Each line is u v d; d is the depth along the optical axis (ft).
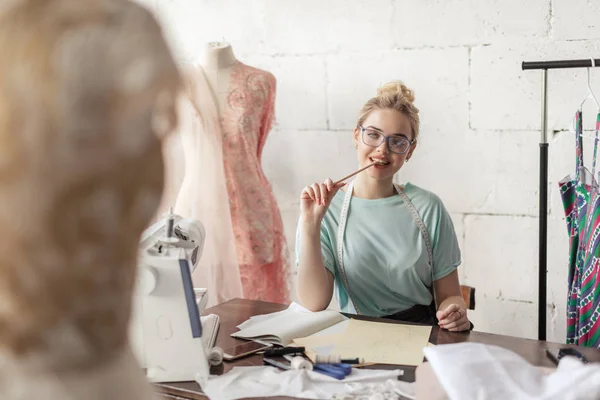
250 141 8.10
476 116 8.33
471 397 2.89
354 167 9.04
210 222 7.98
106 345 1.59
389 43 8.63
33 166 1.41
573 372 2.91
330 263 6.15
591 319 6.19
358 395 3.88
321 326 5.10
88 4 1.49
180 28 9.87
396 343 4.75
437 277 6.21
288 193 9.48
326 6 8.89
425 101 8.55
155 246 4.15
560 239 8.15
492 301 8.57
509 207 8.32
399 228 6.11
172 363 4.12
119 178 1.48
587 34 7.73
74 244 1.46
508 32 8.05
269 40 9.31
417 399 3.26
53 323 1.51
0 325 1.51
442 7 8.30
